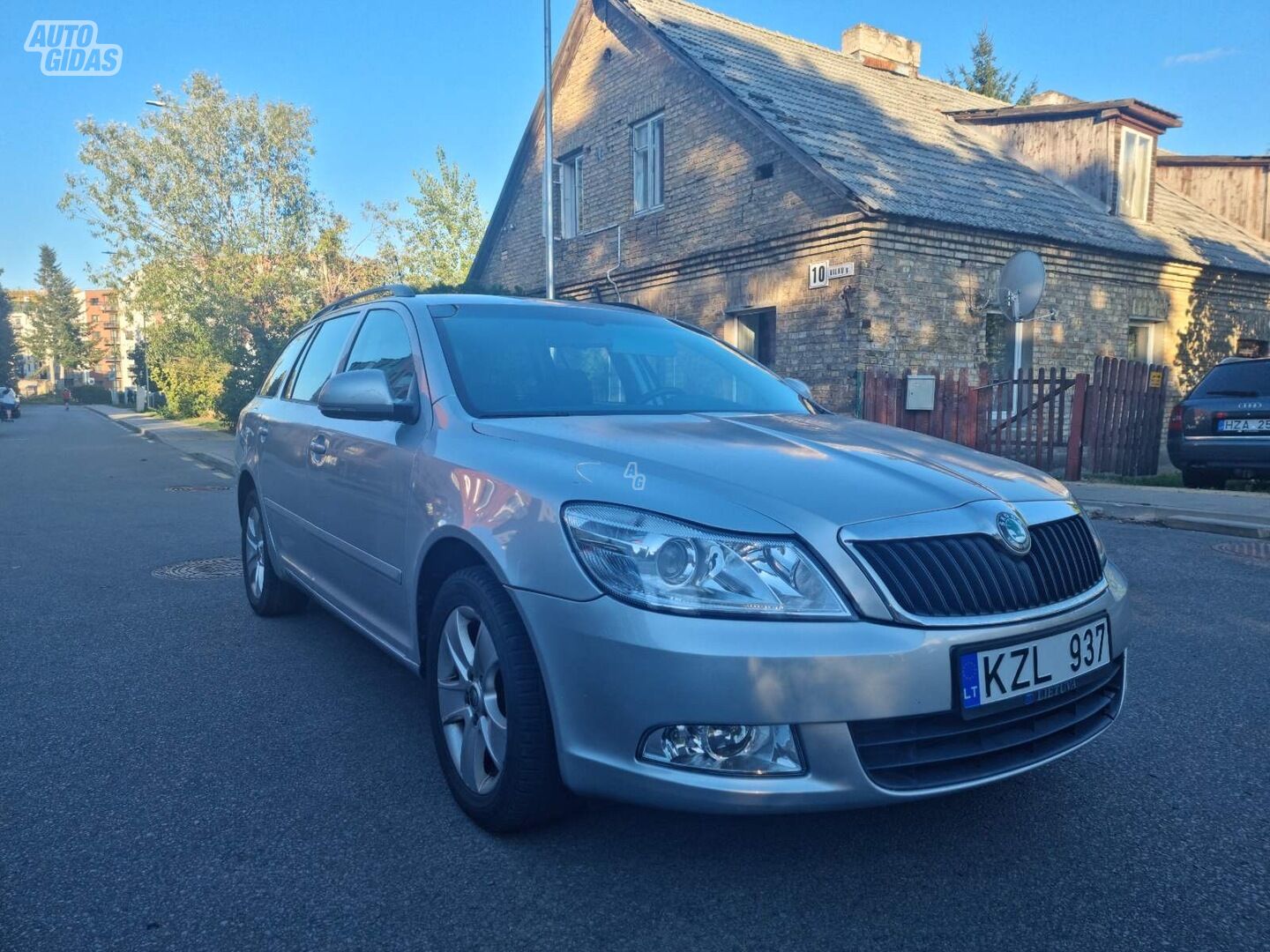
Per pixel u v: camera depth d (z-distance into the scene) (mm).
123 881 2514
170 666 4406
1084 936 2262
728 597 2219
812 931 2277
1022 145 15906
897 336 11883
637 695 2238
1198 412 9273
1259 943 2232
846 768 2201
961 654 2285
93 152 29516
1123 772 3197
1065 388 10406
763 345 13695
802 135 12594
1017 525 2502
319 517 4059
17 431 30797
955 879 2514
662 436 2838
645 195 15820
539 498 2525
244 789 3076
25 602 5680
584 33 16797
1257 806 2949
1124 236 14125
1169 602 5336
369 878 2520
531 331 3746
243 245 29719
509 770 2549
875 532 2311
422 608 3131
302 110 30547
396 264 29312
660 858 2621
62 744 3463
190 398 35844
